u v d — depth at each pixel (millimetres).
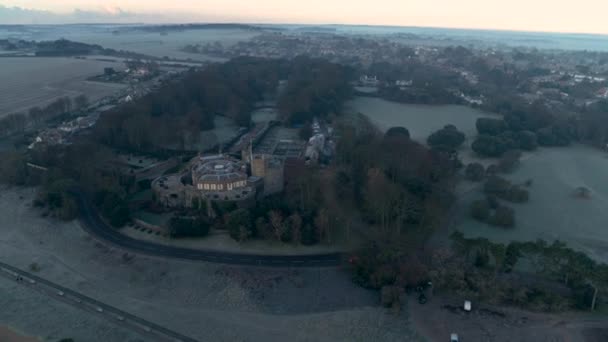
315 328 194625
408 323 195250
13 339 188375
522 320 195375
